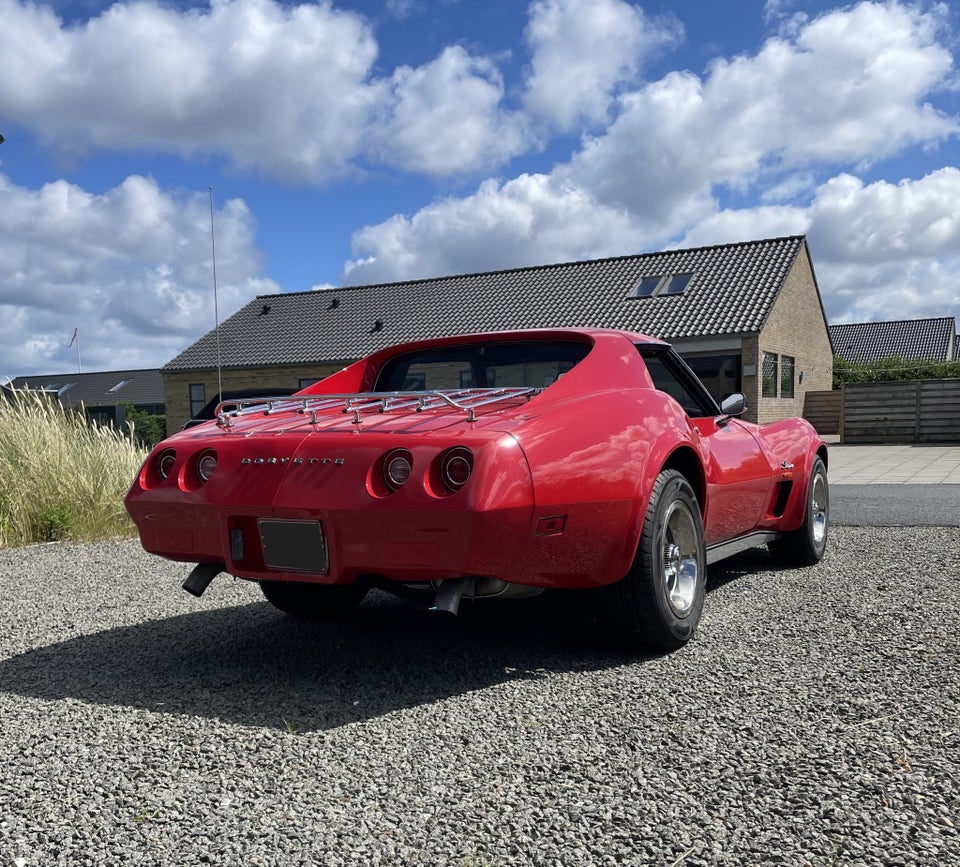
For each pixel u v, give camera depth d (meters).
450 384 4.01
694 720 2.54
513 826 1.92
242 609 4.31
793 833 1.85
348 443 2.83
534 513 2.72
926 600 3.96
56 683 3.11
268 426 3.20
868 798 1.99
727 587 4.48
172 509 3.12
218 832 1.92
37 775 2.27
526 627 3.75
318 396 3.38
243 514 2.94
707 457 3.74
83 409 8.31
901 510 7.38
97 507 7.30
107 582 5.15
